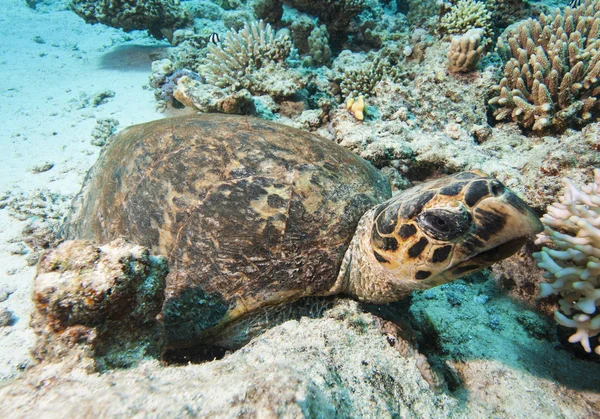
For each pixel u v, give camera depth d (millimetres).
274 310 468
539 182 583
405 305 558
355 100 932
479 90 934
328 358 366
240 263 455
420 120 932
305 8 1615
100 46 2064
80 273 320
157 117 1314
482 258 384
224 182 488
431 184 419
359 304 500
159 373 310
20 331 583
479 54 912
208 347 495
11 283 686
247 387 260
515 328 545
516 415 413
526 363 481
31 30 2316
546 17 1002
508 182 658
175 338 445
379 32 1589
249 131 567
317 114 981
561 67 843
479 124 907
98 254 335
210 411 243
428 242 386
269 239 462
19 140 1180
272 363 303
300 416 243
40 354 319
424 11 1640
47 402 266
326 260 471
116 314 334
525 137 875
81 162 1071
